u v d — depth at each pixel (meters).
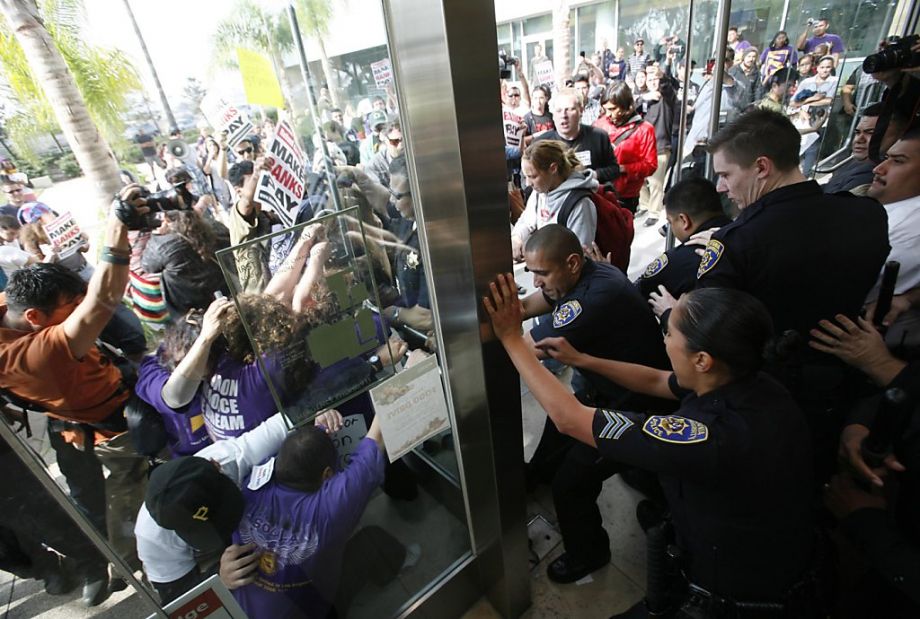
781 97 2.82
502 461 1.12
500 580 1.33
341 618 1.26
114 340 0.65
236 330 0.78
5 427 0.57
